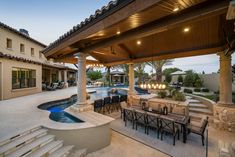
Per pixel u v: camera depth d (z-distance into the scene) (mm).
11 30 10023
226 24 4156
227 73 5332
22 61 9898
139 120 5312
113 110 8320
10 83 8883
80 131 3721
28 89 10672
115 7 2469
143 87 6141
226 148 2619
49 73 17531
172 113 5223
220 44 5141
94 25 3176
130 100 7781
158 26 3000
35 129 3742
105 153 3762
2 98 8227
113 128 5492
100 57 9461
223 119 5273
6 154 2795
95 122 4156
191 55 6199
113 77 27500
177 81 20000
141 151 3834
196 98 8852
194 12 2469
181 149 3912
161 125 4527
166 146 4086
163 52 6832
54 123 4070
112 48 6695
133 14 2363
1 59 8203
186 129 4473
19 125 3895
